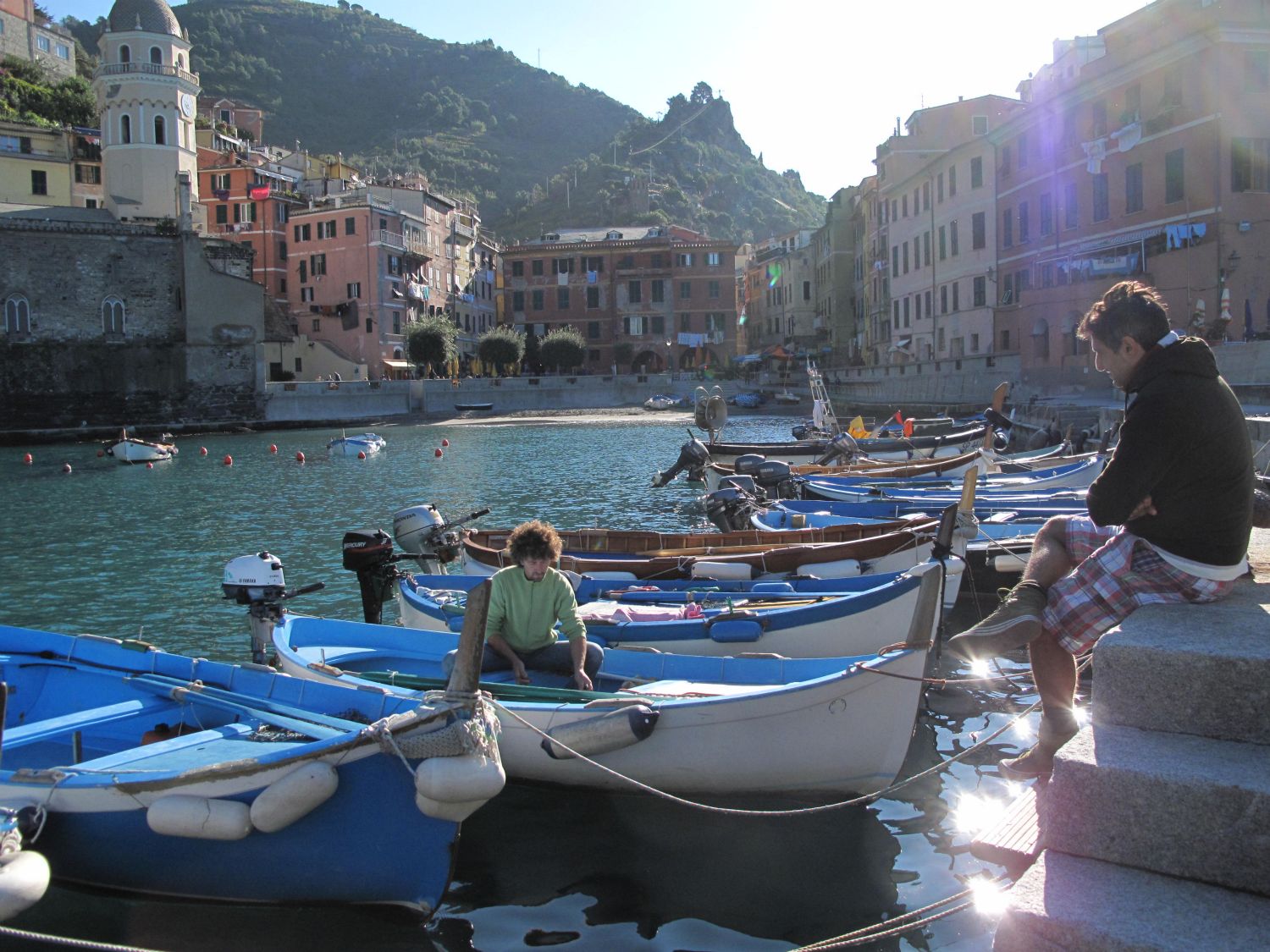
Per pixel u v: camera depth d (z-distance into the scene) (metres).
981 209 57.78
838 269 93.94
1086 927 2.97
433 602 11.24
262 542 22.41
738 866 7.01
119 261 63.62
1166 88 42.03
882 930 6.04
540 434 60.09
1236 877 3.13
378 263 82.25
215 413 65.81
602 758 7.80
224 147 91.19
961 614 14.00
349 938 6.21
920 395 60.31
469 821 7.74
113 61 68.56
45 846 6.63
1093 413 34.12
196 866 6.48
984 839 4.45
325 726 7.16
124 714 7.82
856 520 17.36
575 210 188.25
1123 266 44.56
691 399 80.25
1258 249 39.41
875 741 7.76
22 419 61.25
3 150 71.50
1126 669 3.64
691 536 14.74
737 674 8.72
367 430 65.31
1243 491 4.05
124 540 22.98
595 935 6.19
